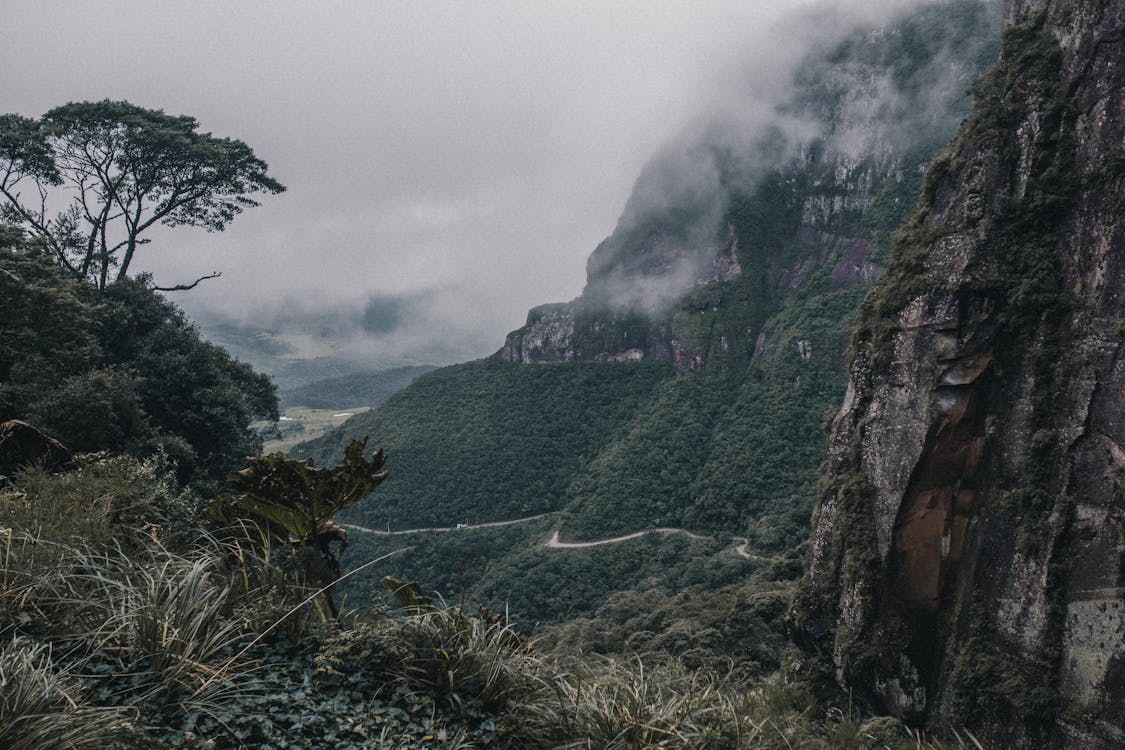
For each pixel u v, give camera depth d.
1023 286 14.45
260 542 4.80
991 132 15.90
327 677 3.68
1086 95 14.55
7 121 27.11
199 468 22.27
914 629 15.25
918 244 17.06
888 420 16.69
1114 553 11.79
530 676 3.99
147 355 25.86
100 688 3.10
